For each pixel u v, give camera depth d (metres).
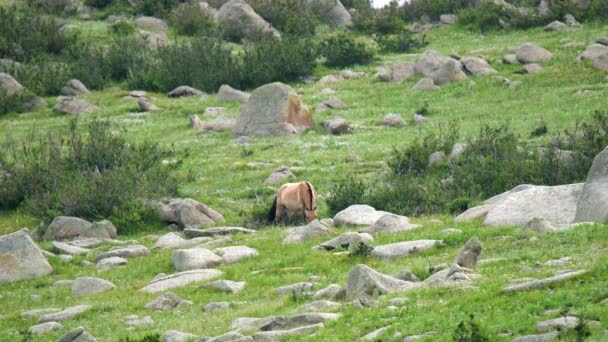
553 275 48.75
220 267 70.75
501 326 41.38
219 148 125.19
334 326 46.50
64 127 143.75
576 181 89.50
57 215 94.94
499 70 155.12
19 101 156.62
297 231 76.81
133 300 63.44
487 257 58.91
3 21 192.88
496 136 104.00
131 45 184.38
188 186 107.69
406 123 131.62
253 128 131.62
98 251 82.56
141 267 74.44
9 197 105.19
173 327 53.84
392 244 66.69
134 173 101.69
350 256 66.31
